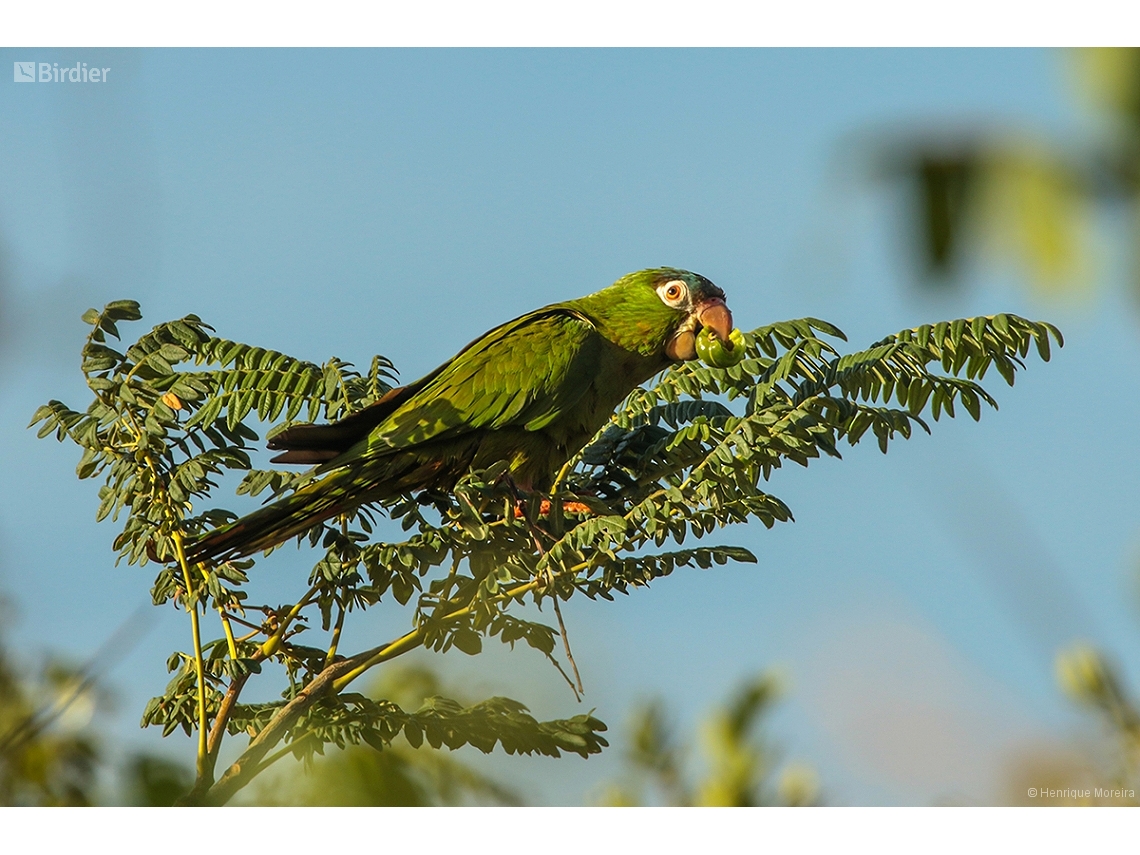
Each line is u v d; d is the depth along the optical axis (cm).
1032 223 177
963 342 914
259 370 964
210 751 800
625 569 824
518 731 802
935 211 184
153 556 821
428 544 862
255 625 853
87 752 593
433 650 848
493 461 1032
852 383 916
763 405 941
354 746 790
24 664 589
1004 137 181
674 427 1027
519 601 851
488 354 1034
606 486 1023
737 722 615
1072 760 489
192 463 806
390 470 964
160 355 802
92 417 805
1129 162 172
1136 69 171
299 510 885
